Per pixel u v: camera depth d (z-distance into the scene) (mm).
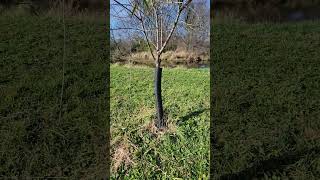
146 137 5109
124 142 5000
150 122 5301
